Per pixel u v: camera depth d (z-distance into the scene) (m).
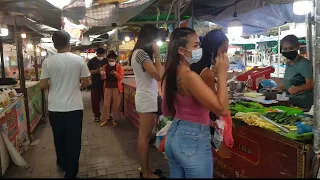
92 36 10.62
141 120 3.16
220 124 2.30
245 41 11.52
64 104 3.04
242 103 3.22
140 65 3.04
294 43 3.38
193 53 1.85
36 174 3.52
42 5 4.72
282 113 2.66
